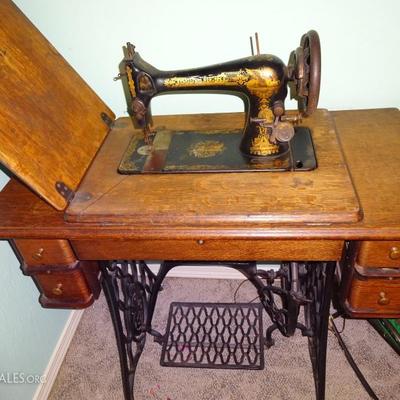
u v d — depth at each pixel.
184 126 1.31
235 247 0.99
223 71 1.02
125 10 1.28
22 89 1.03
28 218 1.00
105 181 1.07
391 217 0.89
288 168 1.05
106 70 1.42
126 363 1.43
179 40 1.32
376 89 1.36
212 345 1.66
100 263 1.15
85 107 1.24
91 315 1.86
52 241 1.01
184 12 1.26
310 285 1.38
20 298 1.43
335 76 1.35
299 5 1.21
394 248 0.91
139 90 1.06
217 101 1.46
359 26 1.23
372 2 1.18
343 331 1.70
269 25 1.26
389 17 1.21
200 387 1.57
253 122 1.06
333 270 1.05
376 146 1.14
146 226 0.95
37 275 1.09
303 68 0.94
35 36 1.17
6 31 1.07
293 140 1.16
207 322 1.77
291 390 1.52
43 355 1.57
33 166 0.95
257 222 0.92
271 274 1.42
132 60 1.02
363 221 0.89
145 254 1.04
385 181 1.00
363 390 1.49
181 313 1.79
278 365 1.61
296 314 1.34
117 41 1.35
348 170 1.04
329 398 1.48
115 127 1.32
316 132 1.20
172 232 0.94
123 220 0.95
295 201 0.94
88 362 1.68
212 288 1.95
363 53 1.29
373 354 1.60
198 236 0.93
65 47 1.38
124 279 1.39
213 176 1.06
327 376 1.54
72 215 0.97
